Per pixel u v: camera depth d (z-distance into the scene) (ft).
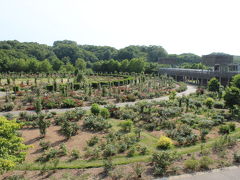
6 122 23.17
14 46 291.17
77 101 76.13
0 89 102.06
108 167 30.17
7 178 27.71
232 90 61.52
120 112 59.57
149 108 62.95
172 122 50.88
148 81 141.38
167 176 28.91
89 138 42.52
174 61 258.78
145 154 35.70
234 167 31.68
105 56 346.95
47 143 37.68
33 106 71.72
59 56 316.81
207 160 31.78
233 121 56.70
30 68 209.36
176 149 37.78
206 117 58.59
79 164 31.78
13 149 22.68
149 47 384.47
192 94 100.53
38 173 29.40
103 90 93.97
